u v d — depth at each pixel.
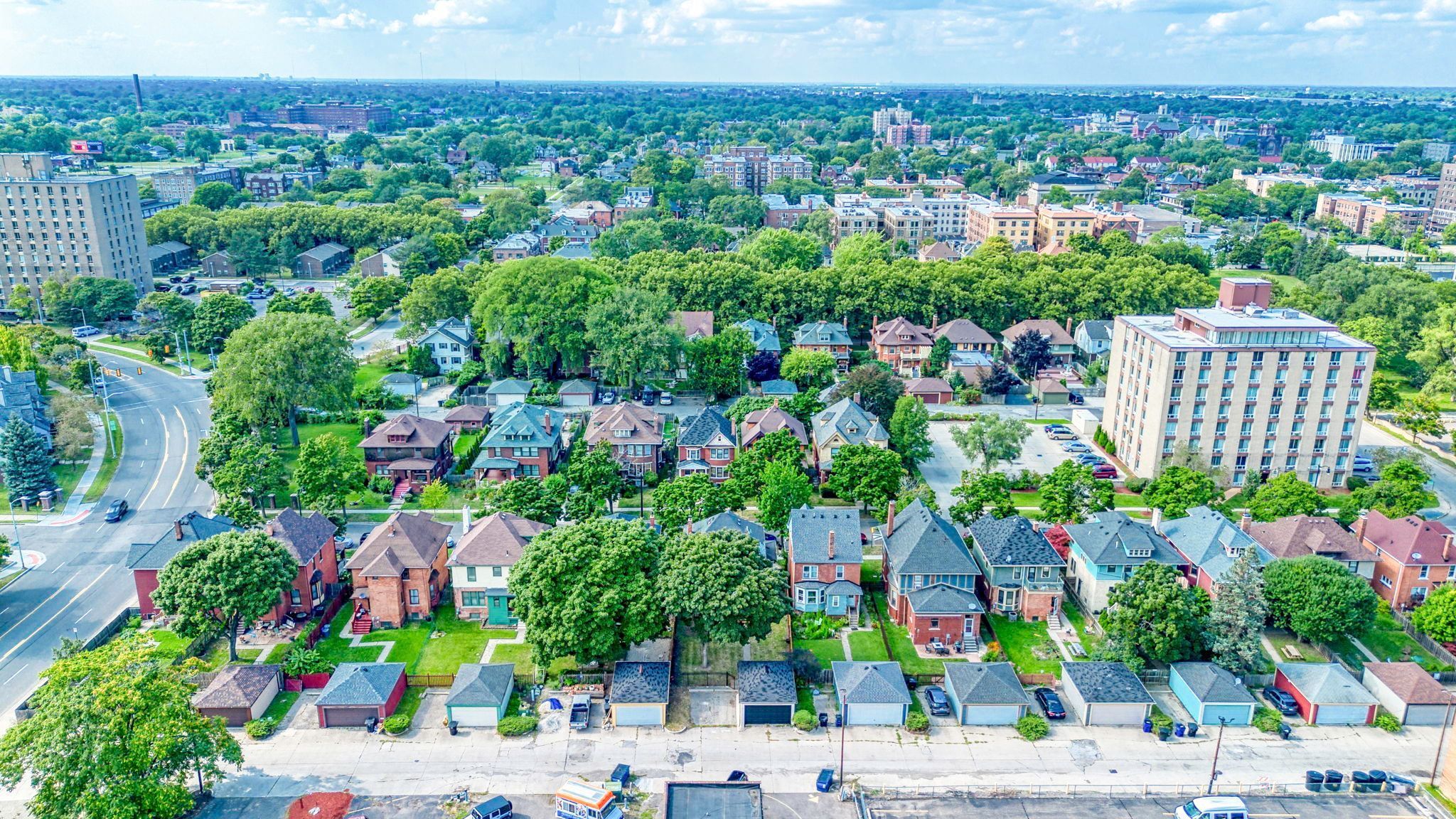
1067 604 103.69
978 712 83.69
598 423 140.88
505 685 85.12
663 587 87.62
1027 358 180.62
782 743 81.19
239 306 197.25
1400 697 84.25
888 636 96.69
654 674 84.88
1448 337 176.88
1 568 108.06
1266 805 74.31
